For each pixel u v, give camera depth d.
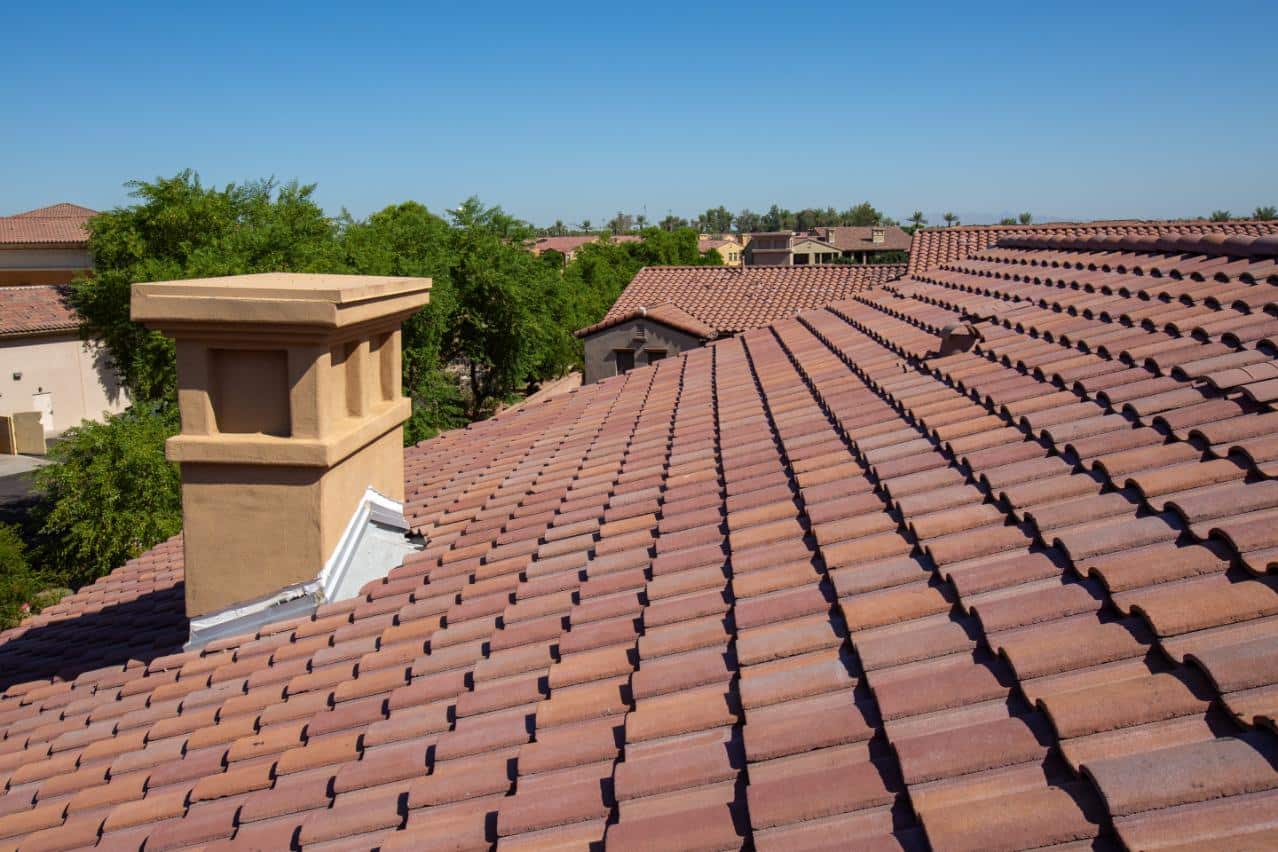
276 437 5.23
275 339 5.06
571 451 7.81
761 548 4.29
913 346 7.40
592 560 4.84
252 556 5.32
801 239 82.62
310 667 4.71
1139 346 5.10
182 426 5.23
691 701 3.26
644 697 3.37
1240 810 2.04
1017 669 2.72
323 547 5.29
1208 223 16.83
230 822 3.54
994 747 2.47
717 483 5.57
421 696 3.99
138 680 5.24
